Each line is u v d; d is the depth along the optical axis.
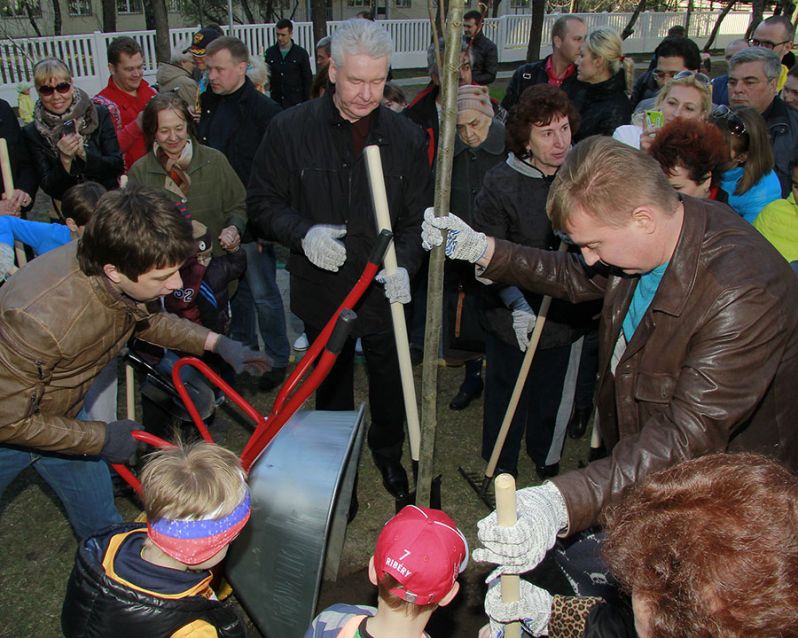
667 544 0.96
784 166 4.10
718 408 1.67
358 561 3.01
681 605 0.93
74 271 2.04
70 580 1.74
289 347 4.33
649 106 4.02
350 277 2.90
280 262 6.09
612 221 1.70
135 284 1.98
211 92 4.30
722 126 3.14
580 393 3.78
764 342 1.69
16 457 2.36
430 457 2.10
